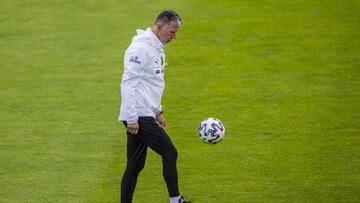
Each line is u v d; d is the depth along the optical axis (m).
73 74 48.88
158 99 28.12
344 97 44.22
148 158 35.81
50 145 37.53
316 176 33.16
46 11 61.91
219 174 33.69
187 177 33.41
